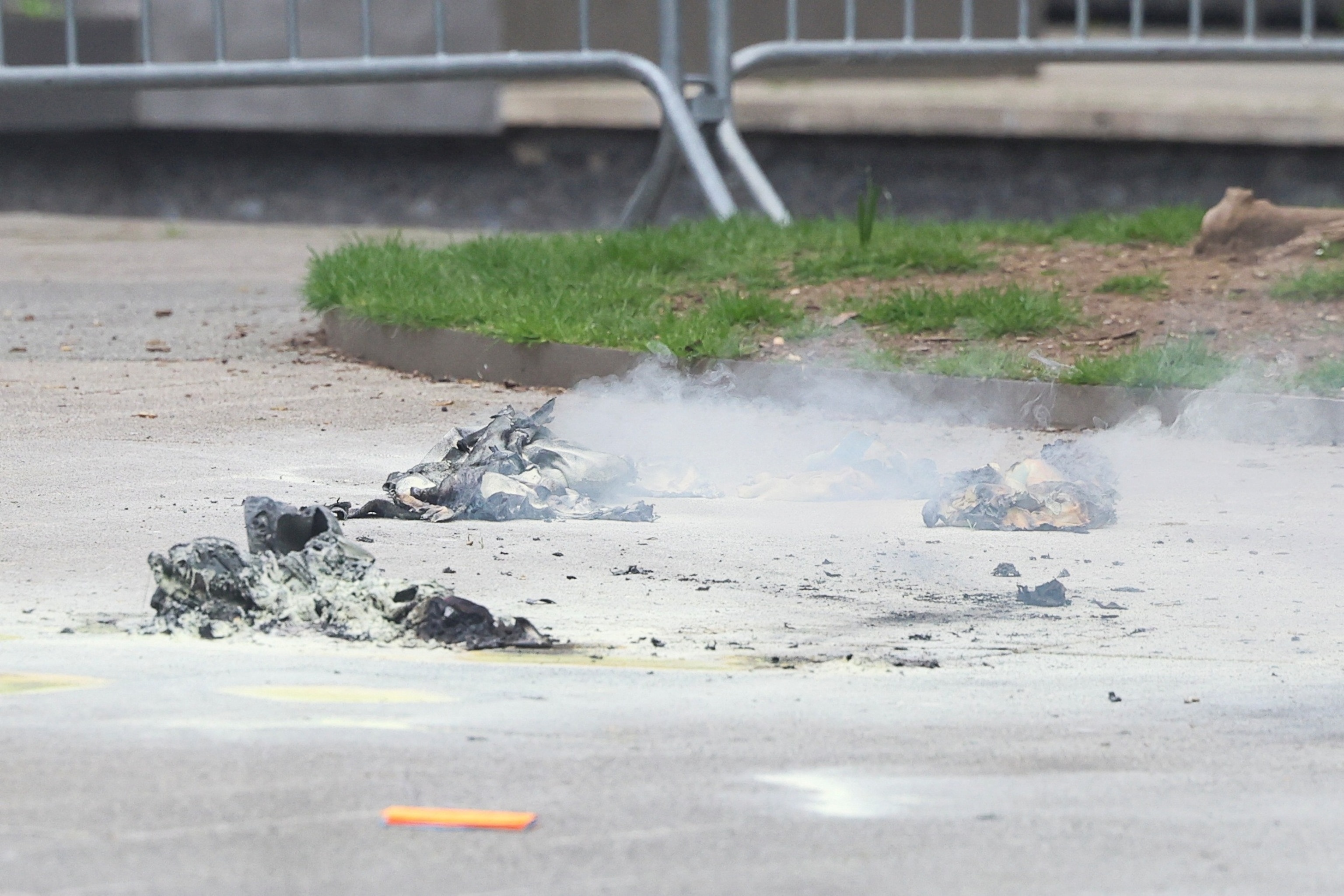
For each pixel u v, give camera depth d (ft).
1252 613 71.87
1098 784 51.03
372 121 253.44
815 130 242.78
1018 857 45.37
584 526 86.84
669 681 60.49
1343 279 133.08
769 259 150.61
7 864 43.86
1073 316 131.95
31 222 247.50
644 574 76.79
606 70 183.62
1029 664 63.98
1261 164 234.58
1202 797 50.16
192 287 177.37
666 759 52.16
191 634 65.10
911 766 52.13
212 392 123.34
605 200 249.55
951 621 70.08
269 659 61.93
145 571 74.08
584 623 68.18
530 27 263.49
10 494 89.15
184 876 43.29
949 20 293.02
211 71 184.03
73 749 51.90
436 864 44.14
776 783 50.34
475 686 59.26
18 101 255.70
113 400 118.62
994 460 104.88
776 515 91.30
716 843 45.80
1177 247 152.66
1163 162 236.22
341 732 53.83
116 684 58.44
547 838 45.93
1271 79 325.83
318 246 213.66
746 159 184.75
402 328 136.26
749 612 70.74
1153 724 56.95
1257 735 55.98
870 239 154.71
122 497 89.25
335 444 105.91
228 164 259.60
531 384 129.29
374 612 66.64
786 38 285.43
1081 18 183.62
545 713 56.44
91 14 267.80
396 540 81.87
